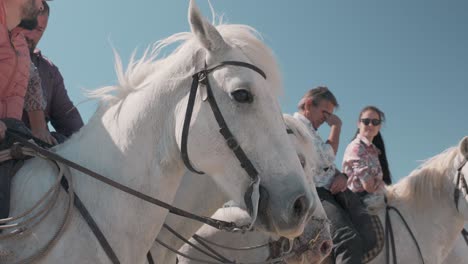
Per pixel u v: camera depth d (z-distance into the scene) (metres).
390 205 4.82
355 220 4.48
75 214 2.26
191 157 2.30
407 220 4.72
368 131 5.33
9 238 2.16
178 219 3.59
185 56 2.42
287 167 2.21
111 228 2.29
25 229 2.17
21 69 2.66
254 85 2.26
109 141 2.43
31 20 2.69
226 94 2.26
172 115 2.37
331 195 4.58
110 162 2.39
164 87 2.41
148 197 2.31
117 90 2.52
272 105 2.29
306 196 2.17
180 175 2.47
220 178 2.29
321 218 3.63
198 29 2.32
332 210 4.43
